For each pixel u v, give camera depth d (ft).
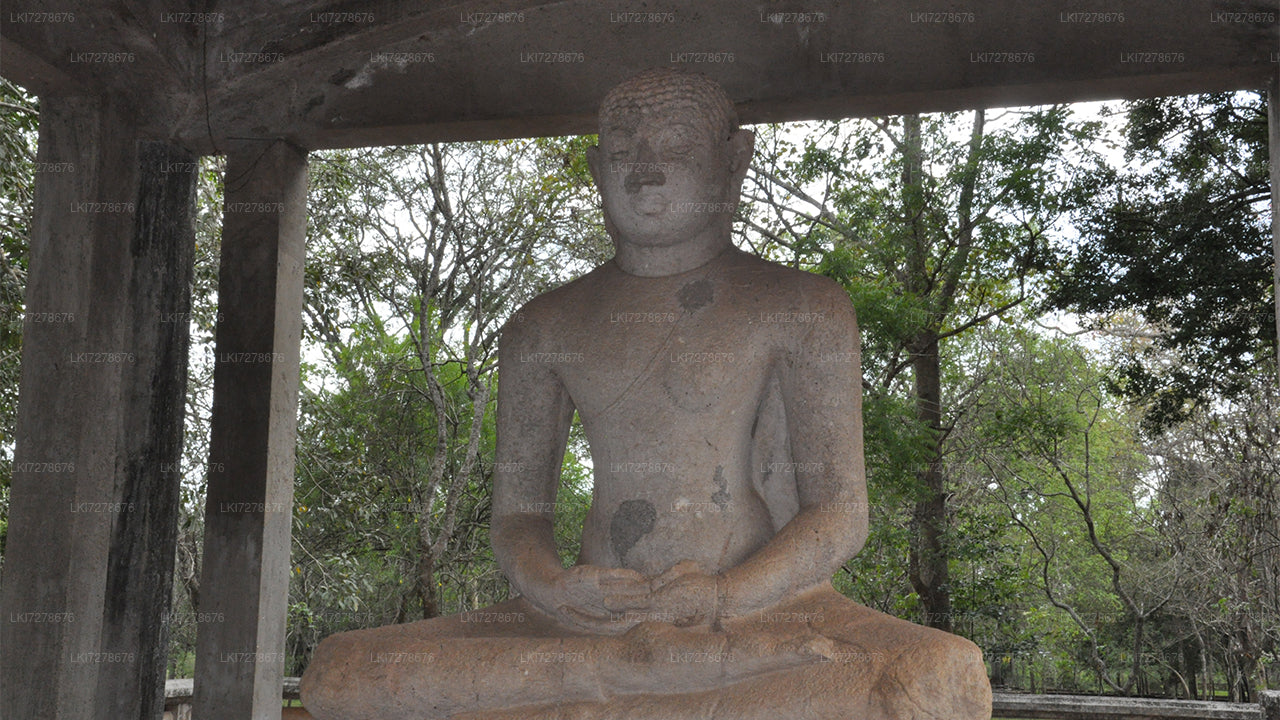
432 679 8.49
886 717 7.59
